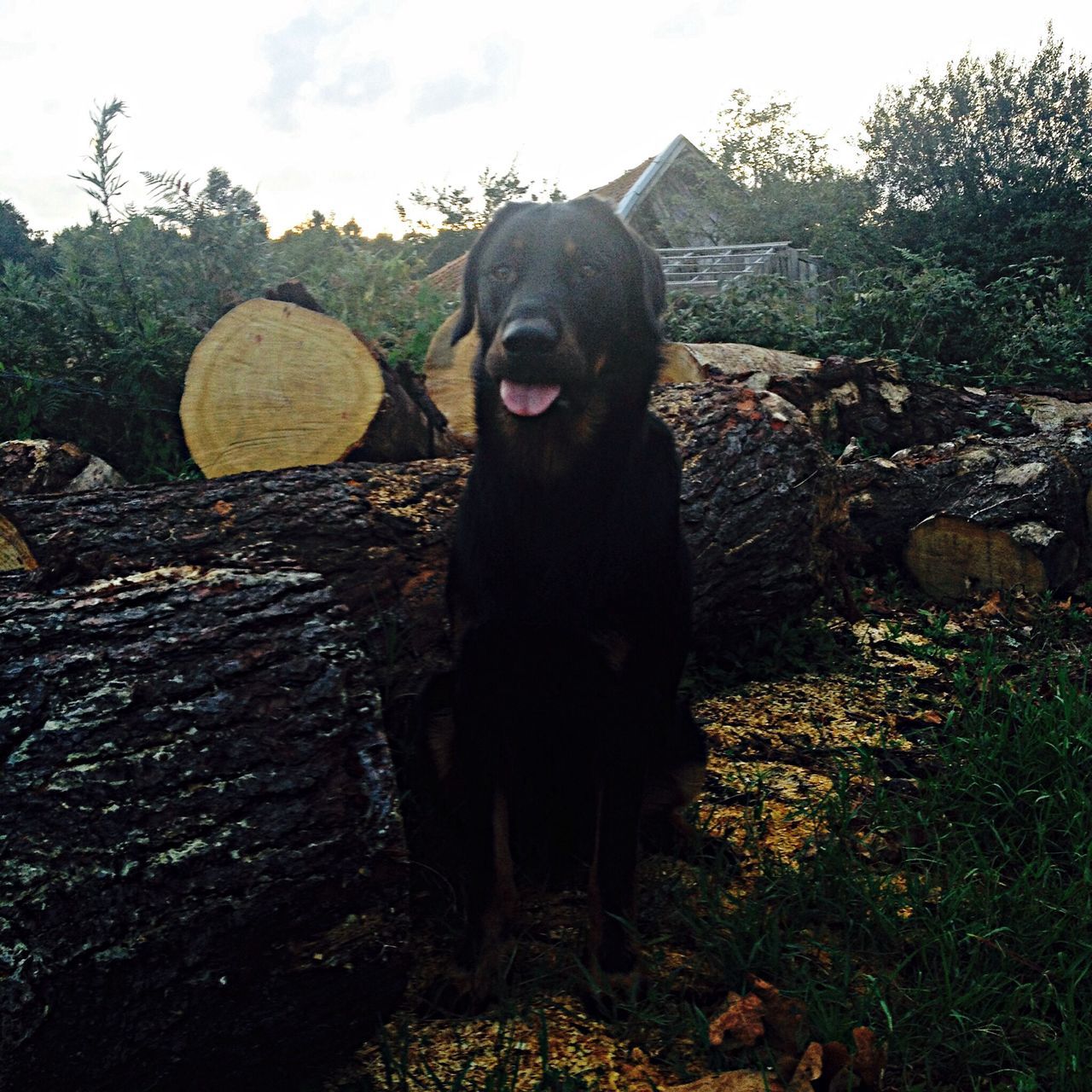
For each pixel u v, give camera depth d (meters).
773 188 18.81
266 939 1.71
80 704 1.78
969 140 16.02
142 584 2.06
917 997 2.12
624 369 2.37
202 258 6.09
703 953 2.31
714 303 8.59
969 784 3.02
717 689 4.04
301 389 4.15
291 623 2.01
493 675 2.31
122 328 5.18
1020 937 2.31
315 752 1.85
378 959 1.81
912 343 8.66
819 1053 1.89
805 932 2.38
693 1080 1.92
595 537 2.25
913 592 5.48
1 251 20.41
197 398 4.21
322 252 7.72
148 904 1.64
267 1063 1.79
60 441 4.70
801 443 4.27
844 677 4.18
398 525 3.20
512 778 2.42
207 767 1.77
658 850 2.80
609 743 2.31
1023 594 5.18
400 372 4.61
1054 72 16.23
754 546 4.05
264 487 3.14
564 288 2.25
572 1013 2.15
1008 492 5.32
